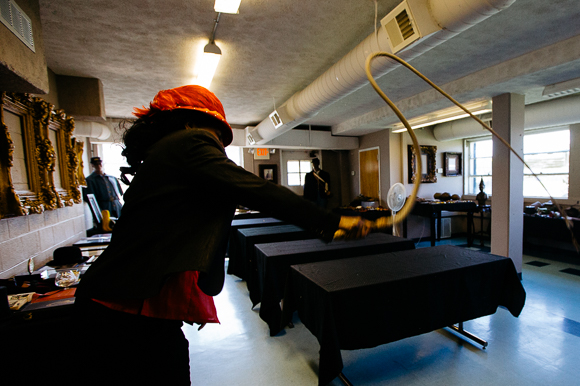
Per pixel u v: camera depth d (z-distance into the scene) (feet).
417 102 14.02
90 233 11.31
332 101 10.84
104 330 2.10
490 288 6.91
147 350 2.16
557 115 13.65
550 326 8.10
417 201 19.22
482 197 18.07
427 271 6.25
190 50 8.96
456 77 11.78
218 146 2.10
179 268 1.81
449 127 19.42
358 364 6.64
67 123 8.77
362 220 2.06
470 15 5.29
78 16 7.04
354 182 24.47
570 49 8.57
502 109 11.90
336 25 7.79
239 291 11.59
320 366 5.27
